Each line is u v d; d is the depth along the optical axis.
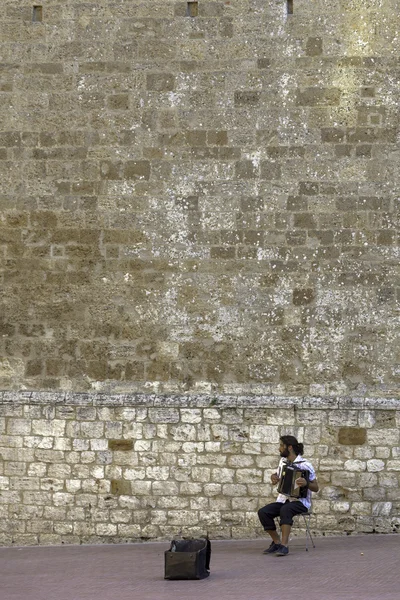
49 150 18.61
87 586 13.59
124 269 18.38
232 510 17.78
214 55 18.39
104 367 18.33
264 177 18.17
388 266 17.89
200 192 18.28
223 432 17.89
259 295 18.08
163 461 17.98
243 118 18.28
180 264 18.27
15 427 18.33
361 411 17.64
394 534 17.45
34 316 18.52
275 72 18.27
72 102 18.59
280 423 17.78
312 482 15.77
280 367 17.95
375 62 18.12
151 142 18.42
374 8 18.17
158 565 15.36
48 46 18.70
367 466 17.56
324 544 16.64
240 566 14.74
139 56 18.52
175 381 18.16
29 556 16.86
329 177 18.08
